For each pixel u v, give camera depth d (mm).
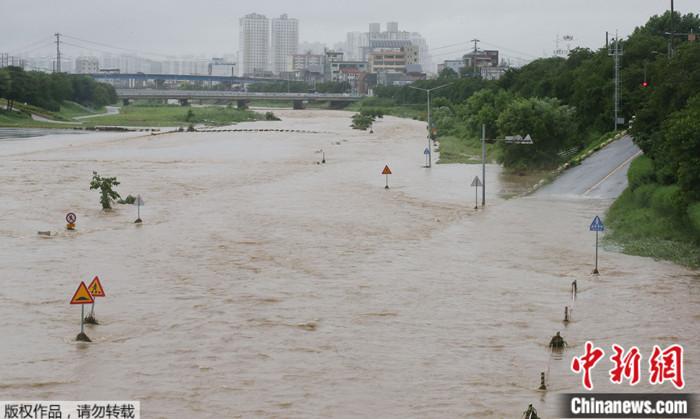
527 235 58344
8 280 44781
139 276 45969
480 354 33312
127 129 192375
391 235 58688
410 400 28750
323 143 151625
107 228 60875
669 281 44906
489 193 81375
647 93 104688
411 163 112688
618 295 42062
